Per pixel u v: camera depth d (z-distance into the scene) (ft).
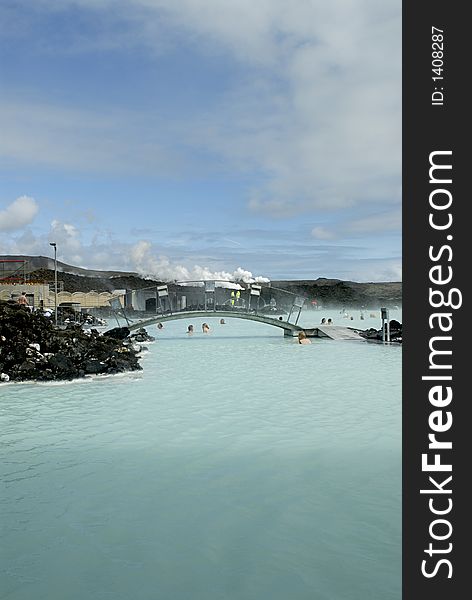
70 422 44.01
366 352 105.81
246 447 36.11
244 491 28.17
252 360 91.56
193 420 44.29
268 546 22.26
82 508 26.16
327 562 21.01
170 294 165.68
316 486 28.78
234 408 49.16
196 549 22.04
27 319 74.49
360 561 21.09
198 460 33.42
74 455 34.73
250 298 145.59
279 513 25.41
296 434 39.40
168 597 18.69
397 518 24.80
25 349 69.62
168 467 32.14
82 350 74.59
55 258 131.03
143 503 26.73
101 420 44.65
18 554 21.75
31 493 28.12
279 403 51.49
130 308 245.65
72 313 168.14
